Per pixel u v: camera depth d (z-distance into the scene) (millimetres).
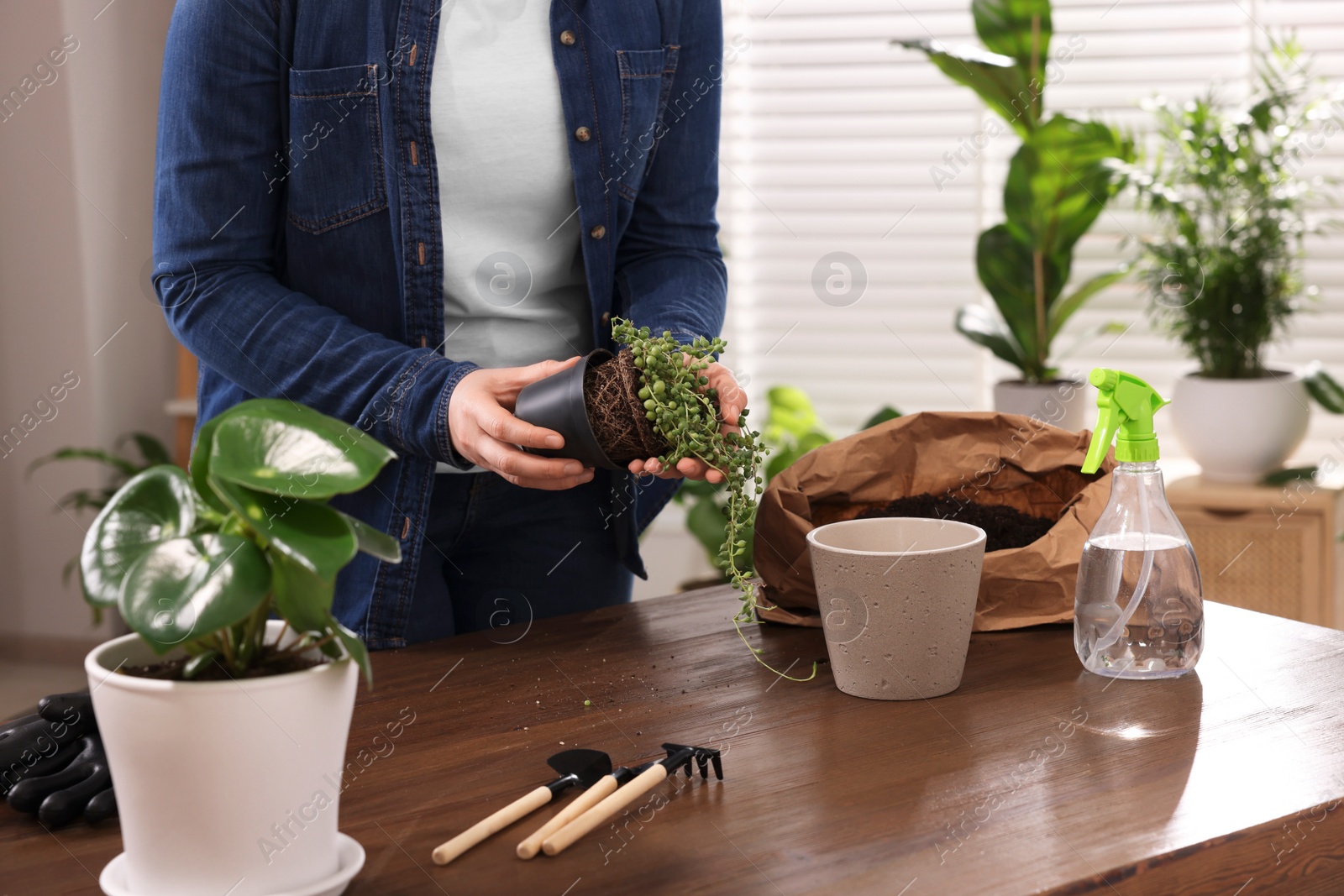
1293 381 2324
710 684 915
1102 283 2393
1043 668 922
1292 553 2312
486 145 1134
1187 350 2545
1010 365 2779
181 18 1037
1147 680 889
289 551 493
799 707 859
